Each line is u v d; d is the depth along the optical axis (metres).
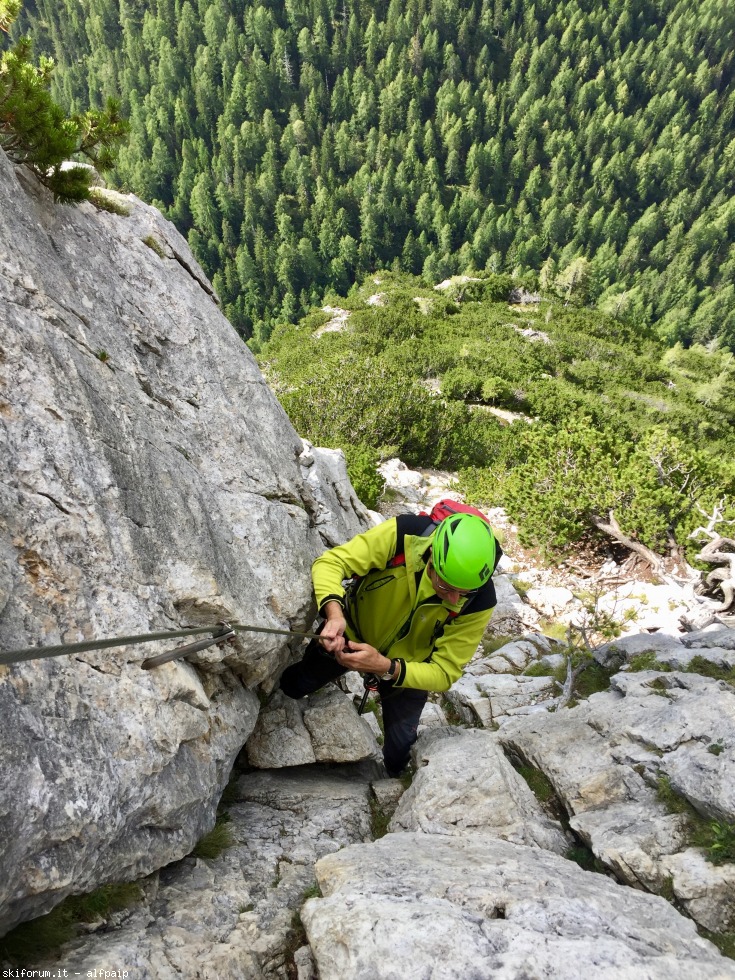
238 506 3.62
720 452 57.47
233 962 2.18
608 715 3.79
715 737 3.20
